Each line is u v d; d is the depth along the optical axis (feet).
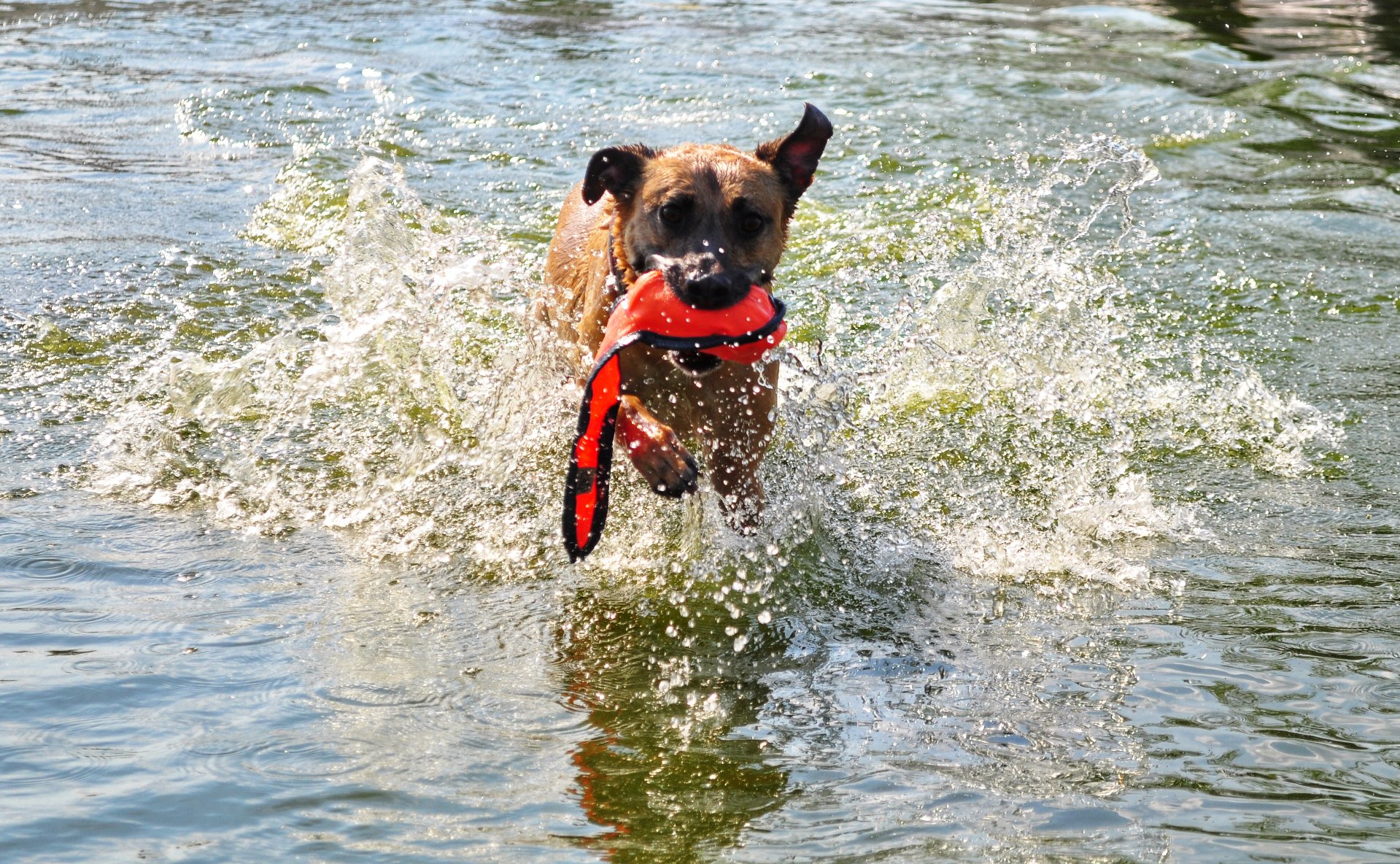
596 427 13.51
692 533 16.39
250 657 12.68
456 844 9.73
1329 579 15.15
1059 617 14.33
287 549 15.48
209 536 15.70
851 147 33.78
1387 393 20.92
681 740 11.55
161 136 34.09
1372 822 10.21
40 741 10.84
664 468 14.58
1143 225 29.04
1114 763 11.16
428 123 35.50
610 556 15.80
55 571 14.37
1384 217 29.68
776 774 10.99
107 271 24.64
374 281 20.03
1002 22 50.57
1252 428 19.84
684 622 14.17
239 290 24.06
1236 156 34.22
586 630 13.89
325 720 11.55
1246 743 11.48
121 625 13.16
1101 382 21.25
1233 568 15.52
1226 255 27.22
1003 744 11.50
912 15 52.01
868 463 18.69
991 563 15.80
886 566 15.74
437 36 46.14
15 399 19.24
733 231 15.56
